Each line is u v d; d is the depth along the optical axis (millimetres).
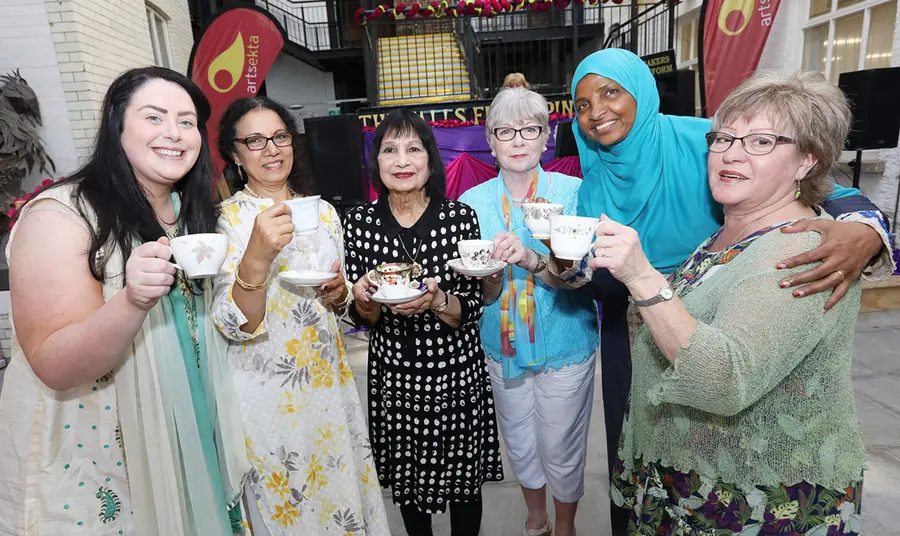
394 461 1809
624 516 1875
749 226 1132
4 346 3920
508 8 7016
